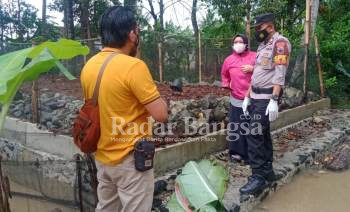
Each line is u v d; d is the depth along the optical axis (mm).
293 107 6609
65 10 11297
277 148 5242
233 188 3869
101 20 2258
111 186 2412
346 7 10820
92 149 2297
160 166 3922
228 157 4719
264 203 3887
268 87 3664
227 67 4508
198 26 13266
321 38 9516
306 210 3773
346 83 9234
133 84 2100
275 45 3615
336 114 7355
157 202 3451
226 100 5863
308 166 4961
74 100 5844
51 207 3441
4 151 5070
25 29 12164
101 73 2160
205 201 3098
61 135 4258
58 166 3766
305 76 7281
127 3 12453
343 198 4086
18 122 4938
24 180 3797
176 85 6906
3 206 2322
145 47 9039
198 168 3473
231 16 10102
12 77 1983
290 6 10156
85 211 3201
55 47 2213
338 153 5363
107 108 2164
